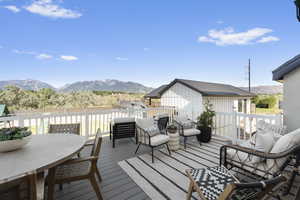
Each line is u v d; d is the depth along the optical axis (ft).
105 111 17.70
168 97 28.14
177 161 10.98
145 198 6.97
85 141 7.20
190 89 24.00
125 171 9.45
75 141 7.07
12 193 2.76
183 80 26.17
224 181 5.61
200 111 22.33
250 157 7.23
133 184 8.05
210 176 5.92
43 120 13.28
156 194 7.23
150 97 33.60
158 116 16.34
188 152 12.89
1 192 2.64
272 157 6.11
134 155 12.15
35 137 7.72
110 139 16.40
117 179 8.52
